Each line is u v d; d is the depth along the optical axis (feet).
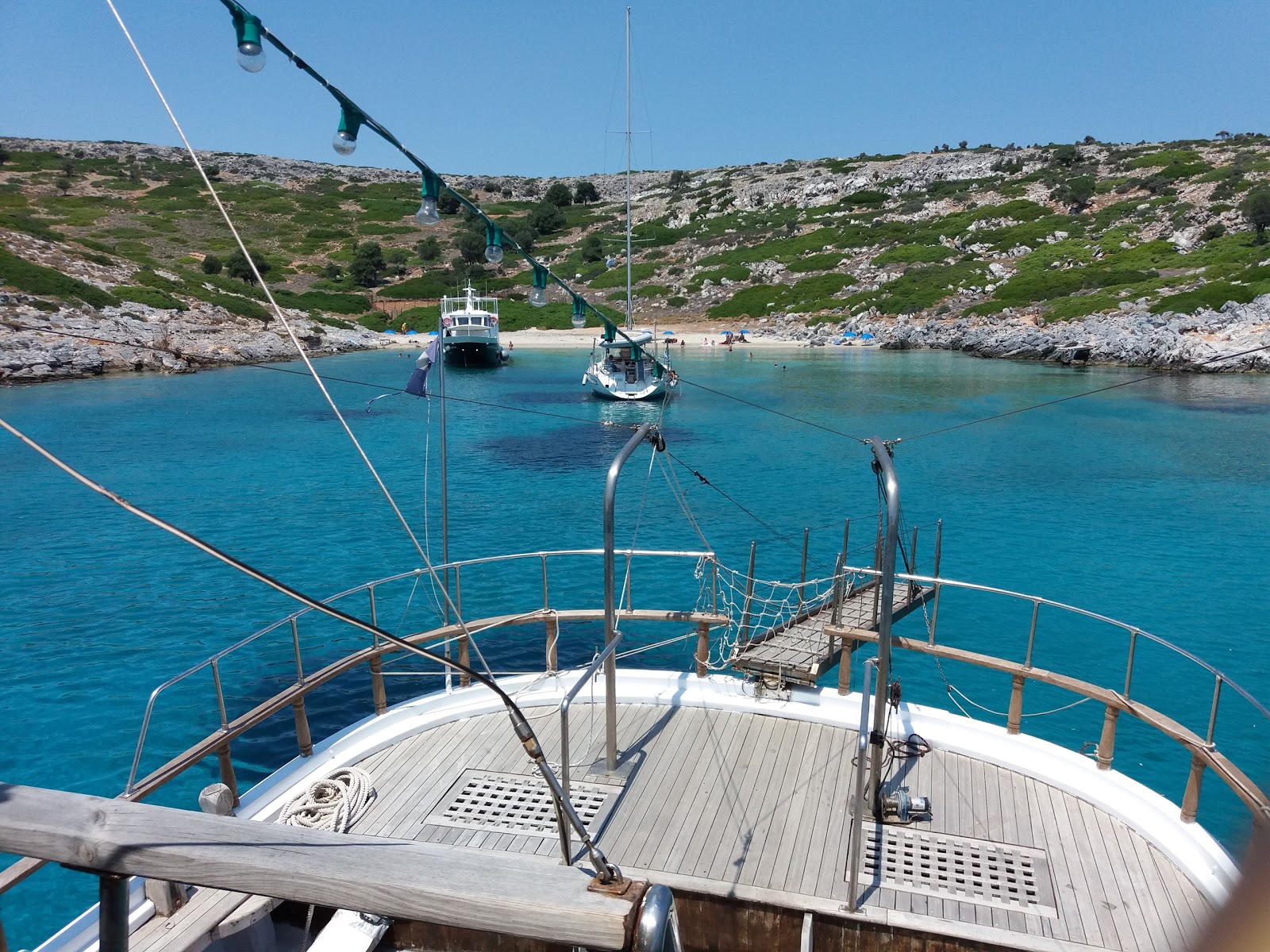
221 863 7.88
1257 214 254.47
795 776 25.12
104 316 203.21
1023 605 57.62
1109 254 272.31
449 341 212.64
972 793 24.20
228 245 352.69
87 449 111.24
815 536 73.61
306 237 379.55
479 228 356.59
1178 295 214.07
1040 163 415.85
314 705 44.42
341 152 18.13
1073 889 20.40
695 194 471.21
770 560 67.21
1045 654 50.14
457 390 176.35
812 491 89.56
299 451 111.45
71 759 39.29
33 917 29.48
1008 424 128.57
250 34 14.69
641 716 28.68
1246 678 46.78
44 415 137.18
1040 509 81.15
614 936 7.27
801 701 28.66
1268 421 127.54
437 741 27.61
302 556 69.00
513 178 577.84
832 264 323.78
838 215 384.27
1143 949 18.42
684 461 106.11
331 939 19.36
